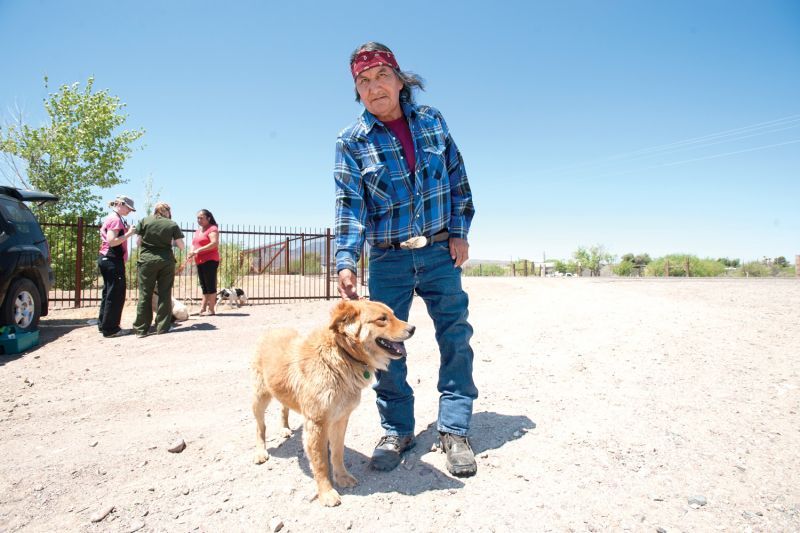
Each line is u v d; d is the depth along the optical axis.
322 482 2.90
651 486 2.83
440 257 3.31
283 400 3.31
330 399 2.91
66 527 2.68
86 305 12.27
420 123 3.28
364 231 3.26
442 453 3.42
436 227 3.25
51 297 14.49
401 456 3.41
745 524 2.43
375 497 2.89
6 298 7.34
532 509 2.65
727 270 33.47
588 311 8.86
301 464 3.45
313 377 2.95
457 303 3.35
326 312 11.05
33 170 16.78
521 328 7.75
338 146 3.30
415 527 2.54
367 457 3.49
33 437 4.04
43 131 17.09
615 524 2.48
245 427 4.21
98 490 3.12
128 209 8.33
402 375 3.39
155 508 2.85
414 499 2.84
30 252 7.79
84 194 17.17
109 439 3.96
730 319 6.96
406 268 3.29
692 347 5.66
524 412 4.09
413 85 3.34
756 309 7.62
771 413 3.71
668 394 4.27
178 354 6.96
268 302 13.41
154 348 7.34
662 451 3.23
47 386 5.52
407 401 3.44
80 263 11.99
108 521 2.72
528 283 17.23
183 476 3.28
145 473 3.34
